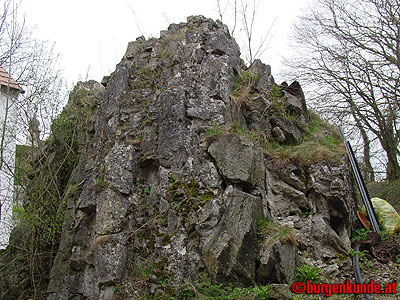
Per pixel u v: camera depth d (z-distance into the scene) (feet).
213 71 23.24
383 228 21.97
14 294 24.06
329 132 26.43
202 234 18.13
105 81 28.19
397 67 41.57
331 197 20.42
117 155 21.35
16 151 30.17
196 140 20.58
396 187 38.14
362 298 16.46
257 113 23.16
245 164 19.31
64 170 27.86
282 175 21.12
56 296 21.17
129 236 19.61
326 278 18.04
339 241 19.86
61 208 24.36
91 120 27.99
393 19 41.52
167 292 17.43
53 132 28.66
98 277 18.93
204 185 19.29
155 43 25.93
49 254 24.56
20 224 26.18
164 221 19.21
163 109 21.65
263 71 25.70
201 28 25.44
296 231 19.52
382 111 42.32
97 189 21.17
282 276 16.94
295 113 24.77
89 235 21.66
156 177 20.92
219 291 16.58
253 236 17.47
